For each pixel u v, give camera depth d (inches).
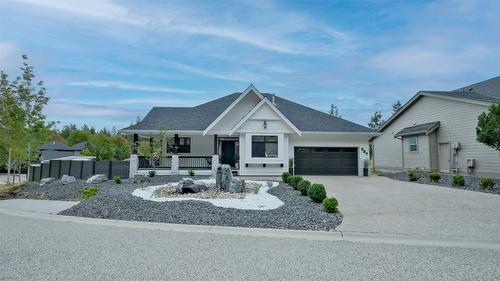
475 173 745.6
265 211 341.4
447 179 679.7
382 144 1138.7
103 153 1460.4
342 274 174.1
